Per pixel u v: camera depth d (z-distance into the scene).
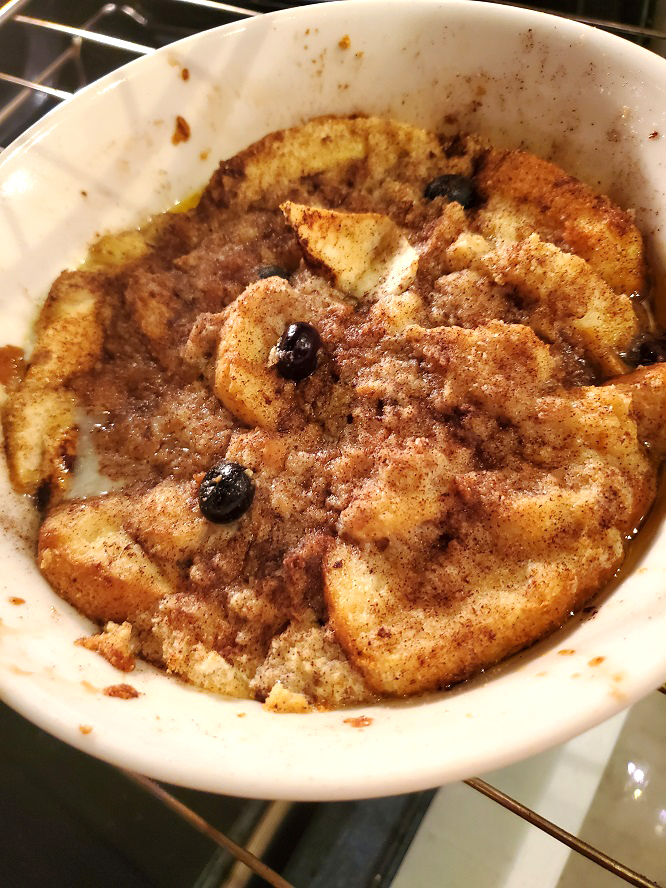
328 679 0.11
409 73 0.17
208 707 0.11
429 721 0.10
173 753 0.09
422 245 0.15
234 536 0.13
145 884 0.13
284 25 0.16
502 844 0.14
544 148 0.16
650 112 0.14
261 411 0.13
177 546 0.13
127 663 0.12
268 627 0.12
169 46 0.17
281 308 0.14
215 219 0.17
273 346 0.14
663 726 0.14
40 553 0.13
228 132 0.17
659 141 0.14
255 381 0.14
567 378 0.13
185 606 0.12
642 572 0.11
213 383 0.14
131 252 0.17
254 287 0.14
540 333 0.14
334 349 0.14
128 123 0.17
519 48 0.16
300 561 0.12
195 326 0.15
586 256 0.14
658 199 0.14
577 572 0.11
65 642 0.12
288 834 0.14
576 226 0.15
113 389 0.15
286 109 0.17
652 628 0.09
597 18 0.20
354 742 0.09
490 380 0.13
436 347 0.13
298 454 0.13
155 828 0.14
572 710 0.08
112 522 0.13
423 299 0.14
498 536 0.12
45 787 0.15
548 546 0.11
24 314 0.15
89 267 0.16
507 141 0.17
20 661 0.10
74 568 0.12
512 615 0.11
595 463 0.12
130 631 0.12
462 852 0.14
